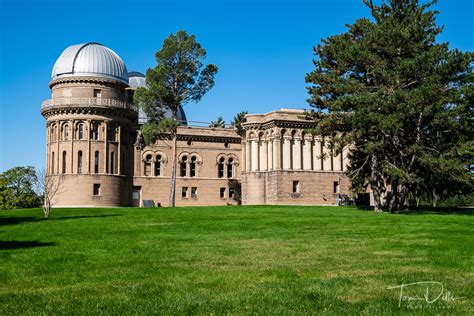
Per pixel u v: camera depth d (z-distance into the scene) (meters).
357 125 37.38
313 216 31.83
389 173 37.16
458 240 18.77
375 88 40.47
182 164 69.00
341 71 41.72
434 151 38.53
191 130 69.25
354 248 16.75
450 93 36.28
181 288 10.68
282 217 30.88
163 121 53.28
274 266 13.39
